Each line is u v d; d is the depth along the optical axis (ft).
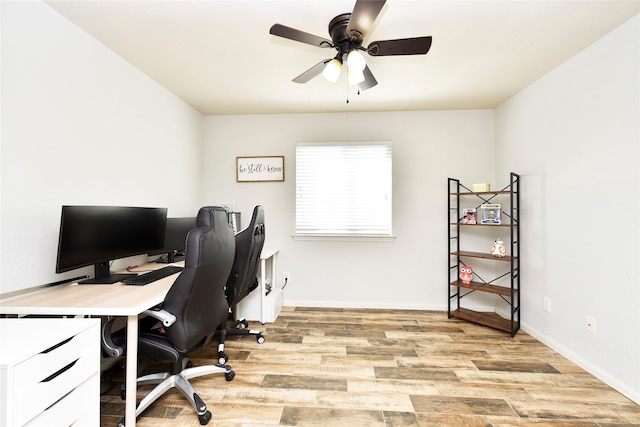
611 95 6.01
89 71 6.09
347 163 10.96
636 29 5.51
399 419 5.04
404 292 10.91
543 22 5.71
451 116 10.77
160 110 8.60
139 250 6.68
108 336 4.63
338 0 5.08
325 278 11.12
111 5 5.21
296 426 4.85
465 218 9.92
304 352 7.45
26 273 4.85
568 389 5.90
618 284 5.86
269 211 11.27
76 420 3.59
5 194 4.56
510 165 9.55
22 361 2.89
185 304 4.61
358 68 5.10
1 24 4.50
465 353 7.40
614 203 5.95
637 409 5.30
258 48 6.67
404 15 5.48
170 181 9.13
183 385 5.31
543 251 8.00
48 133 5.23
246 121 11.32
